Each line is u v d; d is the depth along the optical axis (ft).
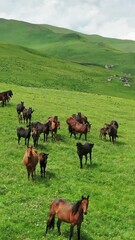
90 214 70.18
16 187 79.25
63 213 58.18
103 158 107.45
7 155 99.55
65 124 144.46
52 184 82.23
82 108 192.44
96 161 102.99
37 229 62.90
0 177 84.33
